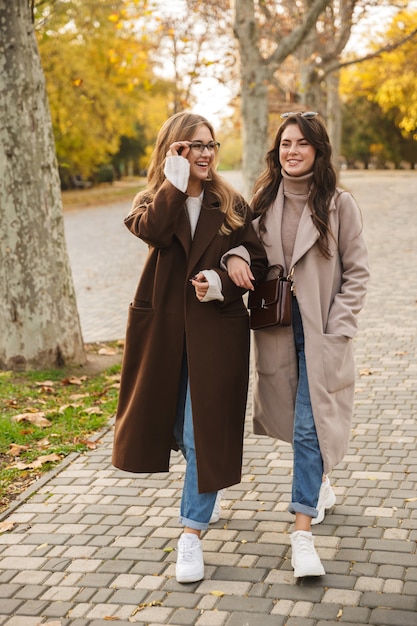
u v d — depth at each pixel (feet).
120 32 60.95
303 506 10.52
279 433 11.37
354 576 10.43
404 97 101.65
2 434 16.98
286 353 11.08
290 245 11.08
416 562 10.71
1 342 22.56
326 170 10.97
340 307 10.92
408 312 28.60
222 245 10.87
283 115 11.27
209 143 10.84
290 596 10.03
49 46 84.48
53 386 21.11
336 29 53.36
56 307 22.59
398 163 174.50
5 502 13.76
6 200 21.91
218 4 46.75
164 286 10.80
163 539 11.93
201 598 10.14
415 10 69.00
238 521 12.34
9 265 22.13
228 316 10.88
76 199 123.54
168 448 11.05
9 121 21.49
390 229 56.08
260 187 11.62
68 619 9.87
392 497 12.92
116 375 22.30
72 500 13.65
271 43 58.13
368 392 19.20
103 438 16.96
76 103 91.86
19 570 11.21
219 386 10.69
